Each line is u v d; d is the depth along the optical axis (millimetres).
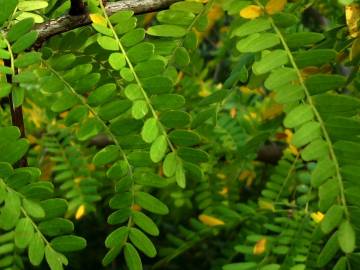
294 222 1312
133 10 855
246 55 999
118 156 765
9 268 1217
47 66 809
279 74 678
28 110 1756
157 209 758
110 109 748
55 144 1690
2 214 670
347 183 640
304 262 1229
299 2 1013
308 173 1461
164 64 742
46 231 699
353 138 649
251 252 1309
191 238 1495
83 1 853
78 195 1612
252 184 2229
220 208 1463
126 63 748
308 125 656
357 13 871
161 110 728
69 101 774
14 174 676
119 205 757
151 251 750
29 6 850
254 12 735
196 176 734
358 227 631
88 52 862
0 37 739
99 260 3143
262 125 1231
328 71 920
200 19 831
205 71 1745
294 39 704
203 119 829
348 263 654
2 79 750
